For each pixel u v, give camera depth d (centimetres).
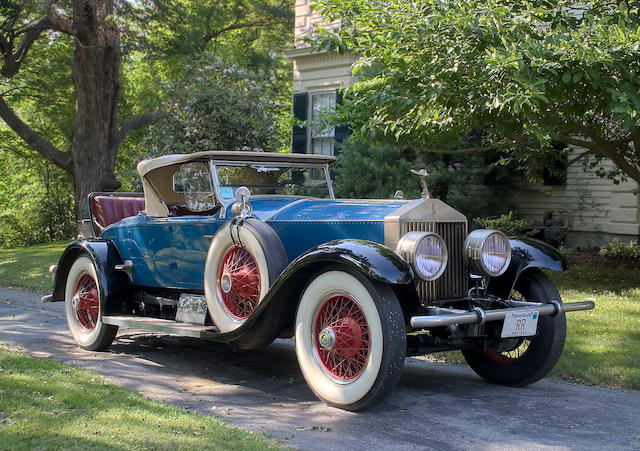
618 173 1053
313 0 780
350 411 407
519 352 509
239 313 490
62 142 2689
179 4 1991
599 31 628
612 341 577
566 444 347
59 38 2034
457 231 460
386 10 736
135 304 617
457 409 416
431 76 710
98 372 511
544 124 707
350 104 884
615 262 1055
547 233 1257
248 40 2834
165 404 406
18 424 344
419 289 437
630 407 423
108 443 319
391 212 445
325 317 427
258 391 464
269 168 573
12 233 2975
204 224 527
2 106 1745
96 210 684
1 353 522
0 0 1534
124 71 2561
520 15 683
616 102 632
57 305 923
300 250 487
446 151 915
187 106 1420
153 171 577
